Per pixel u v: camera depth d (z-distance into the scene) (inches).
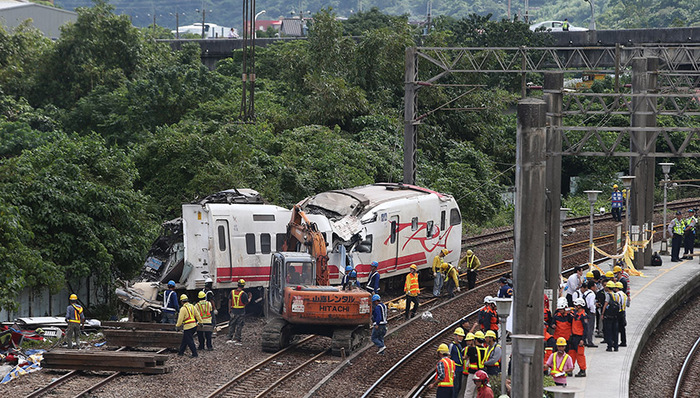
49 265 3080.7
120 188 3777.1
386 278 3501.5
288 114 6235.2
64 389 2101.4
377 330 2591.0
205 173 4416.8
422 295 3587.6
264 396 2086.6
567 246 4591.5
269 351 2573.8
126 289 2923.2
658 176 7736.2
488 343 1974.7
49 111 6392.7
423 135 6491.1
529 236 1659.7
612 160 7588.6
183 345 2500.0
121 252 3459.6
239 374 2284.7
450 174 6146.7
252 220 3161.9
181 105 5915.4
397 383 2293.3
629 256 3860.7
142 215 3882.9
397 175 5649.6
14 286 2864.2
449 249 3794.3
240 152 4758.9
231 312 2731.3
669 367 2672.2
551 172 2736.2
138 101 5876.0
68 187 3403.1
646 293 3425.2
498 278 3897.6
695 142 7775.6
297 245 3048.7
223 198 3189.0
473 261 3602.4
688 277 3779.5
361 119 6230.3
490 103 7317.9
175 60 7514.8
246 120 5639.8
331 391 2159.2
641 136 3786.9
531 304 1670.8
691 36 7854.3
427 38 7057.1
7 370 2332.7
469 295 3533.5
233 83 7199.8
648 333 2935.5
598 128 2111.2
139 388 2119.8
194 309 2508.6
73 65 6791.3
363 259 3257.9
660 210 5920.3
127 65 7012.8
